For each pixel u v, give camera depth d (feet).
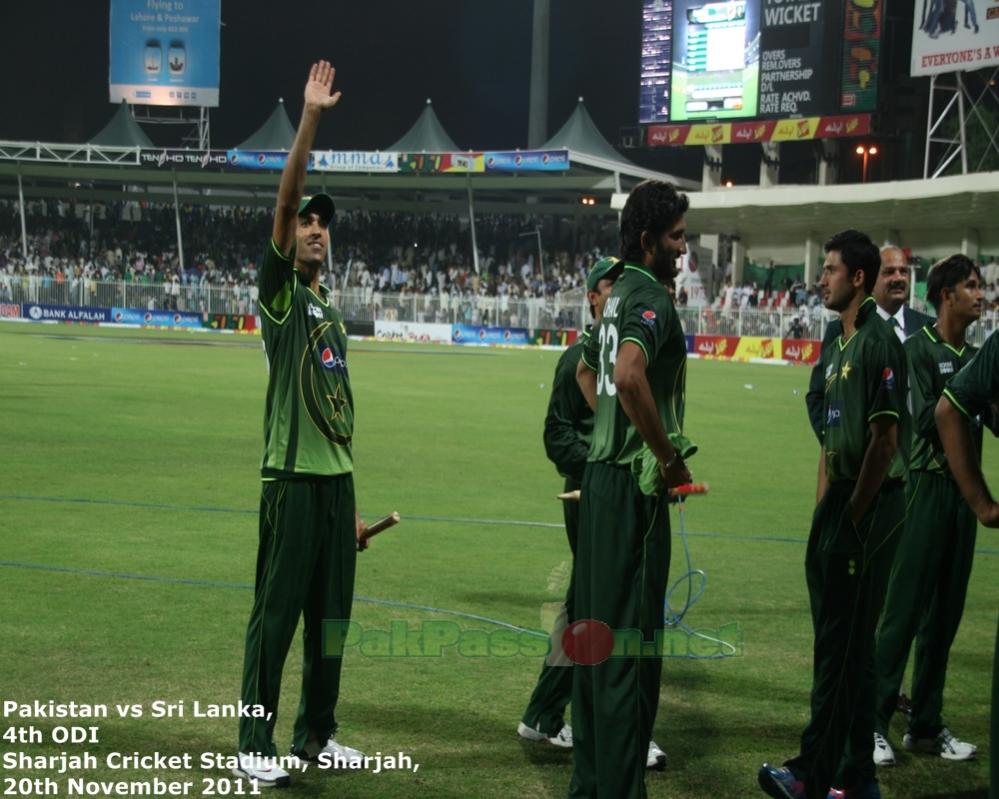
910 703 17.93
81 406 59.47
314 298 15.62
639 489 13.04
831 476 15.20
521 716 17.43
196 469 40.47
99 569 25.50
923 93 155.63
